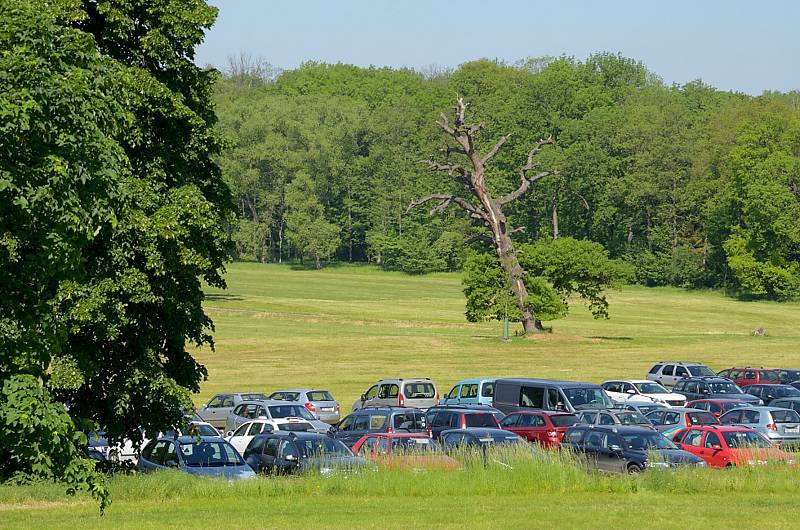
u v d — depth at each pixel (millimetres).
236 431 87875
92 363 66562
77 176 35656
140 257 69625
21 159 35000
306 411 97000
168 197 70188
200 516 49969
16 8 37125
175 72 75125
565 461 63625
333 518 48875
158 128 74250
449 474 60188
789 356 190750
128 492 57031
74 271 38125
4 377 35938
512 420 85875
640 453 68938
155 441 69625
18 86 35125
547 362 181375
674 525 46719
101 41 73312
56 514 51625
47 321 37500
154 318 72500
